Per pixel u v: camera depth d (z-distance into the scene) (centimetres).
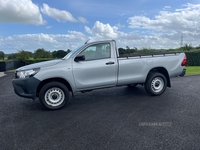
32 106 585
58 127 411
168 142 325
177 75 672
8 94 787
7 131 398
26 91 522
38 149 319
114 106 551
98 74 565
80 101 621
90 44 566
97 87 573
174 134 355
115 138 347
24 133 385
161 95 659
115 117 458
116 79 587
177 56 667
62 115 489
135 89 772
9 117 487
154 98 624
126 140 338
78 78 548
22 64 3020
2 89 925
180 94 667
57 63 538
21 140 354
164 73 669
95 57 570
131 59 600
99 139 346
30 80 511
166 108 513
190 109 500
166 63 647
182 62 671
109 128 394
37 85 516
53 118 469
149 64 623
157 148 306
